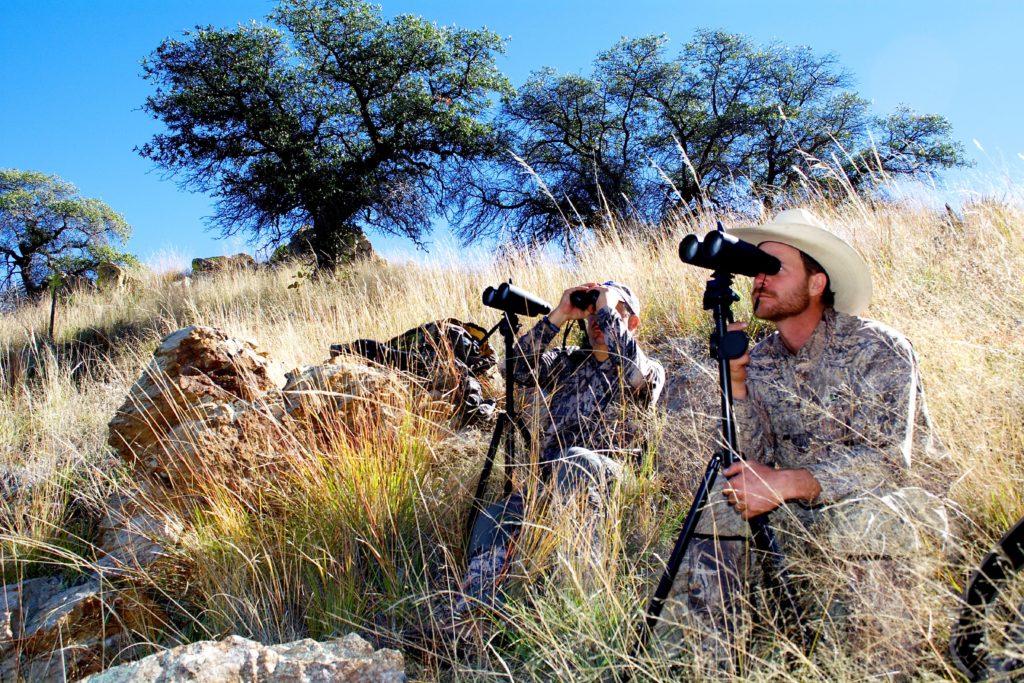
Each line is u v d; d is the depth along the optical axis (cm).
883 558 219
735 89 2497
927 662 207
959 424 290
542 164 2428
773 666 205
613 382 353
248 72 2409
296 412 395
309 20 2452
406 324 650
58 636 305
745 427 255
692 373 388
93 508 405
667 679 222
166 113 2428
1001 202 501
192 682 241
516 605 285
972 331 357
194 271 1950
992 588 201
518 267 721
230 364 420
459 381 432
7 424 559
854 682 200
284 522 347
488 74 2602
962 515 244
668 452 345
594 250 700
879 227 526
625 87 2544
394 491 349
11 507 409
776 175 2275
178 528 354
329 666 245
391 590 308
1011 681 189
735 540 246
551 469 323
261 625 301
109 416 565
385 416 391
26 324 1358
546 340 358
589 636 255
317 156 2494
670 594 248
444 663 276
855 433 236
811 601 226
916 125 2258
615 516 300
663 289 575
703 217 706
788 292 245
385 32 2539
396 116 2472
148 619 321
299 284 1434
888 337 241
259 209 2372
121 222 3438
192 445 378
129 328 1312
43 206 3300
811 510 239
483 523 314
